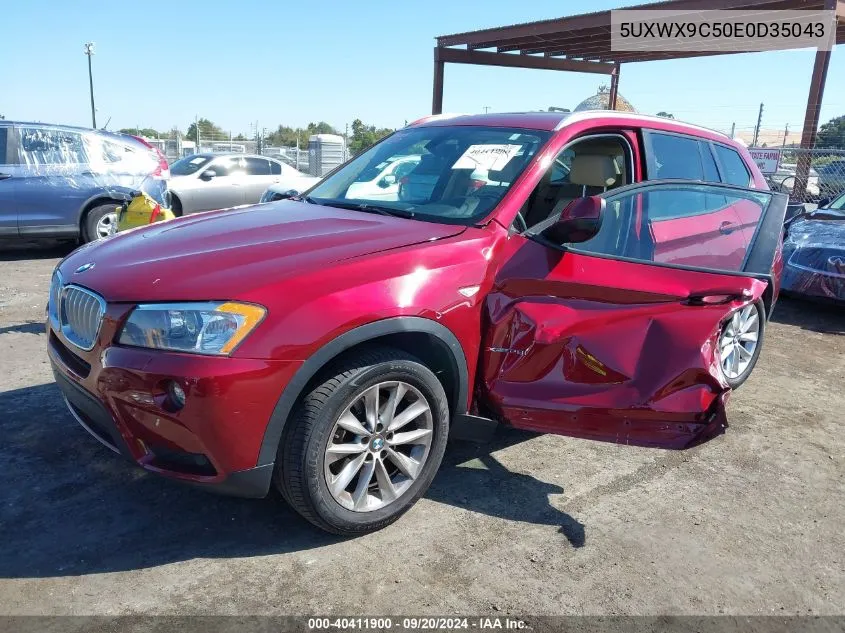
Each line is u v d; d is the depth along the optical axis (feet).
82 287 9.03
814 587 8.74
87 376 8.69
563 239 9.70
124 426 8.33
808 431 13.52
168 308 8.05
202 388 7.72
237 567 8.59
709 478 11.44
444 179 11.65
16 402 13.21
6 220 27.86
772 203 11.76
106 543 8.98
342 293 8.42
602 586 8.54
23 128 28.27
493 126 12.67
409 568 8.70
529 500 10.46
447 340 9.39
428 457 9.70
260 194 40.68
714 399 9.77
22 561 8.53
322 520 8.77
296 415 8.36
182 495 10.18
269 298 8.09
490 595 8.26
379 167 13.08
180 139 89.40
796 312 23.57
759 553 9.39
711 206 11.59
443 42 50.78
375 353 8.79
